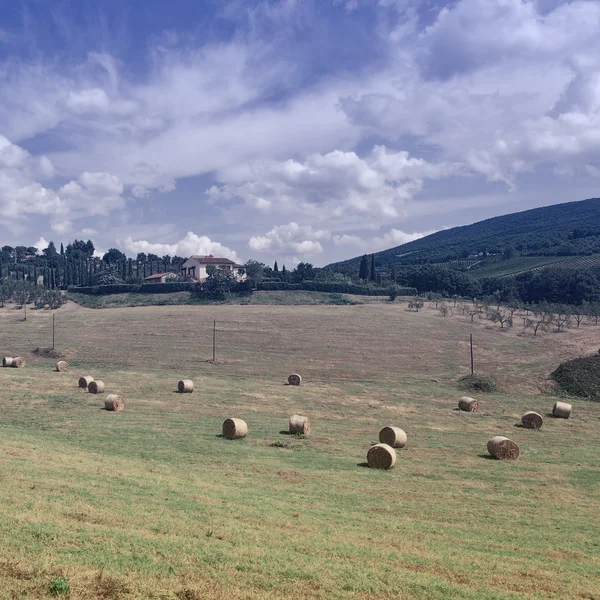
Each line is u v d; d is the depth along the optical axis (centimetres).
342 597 1154
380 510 1980
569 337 8738
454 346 8150
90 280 16650
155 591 1105
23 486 1819
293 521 1708
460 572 1362
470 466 2880
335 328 9300
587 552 1639
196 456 2781
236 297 12900
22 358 6494
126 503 1731
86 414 3938
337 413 4350
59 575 1137
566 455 3225
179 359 7019
